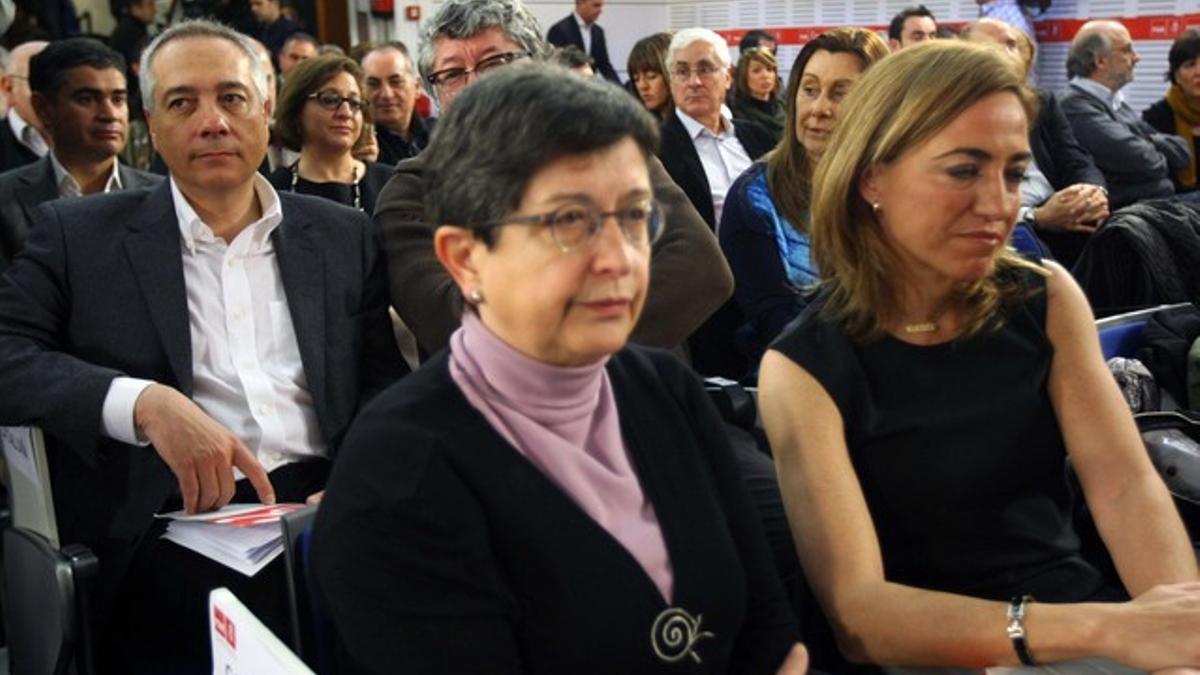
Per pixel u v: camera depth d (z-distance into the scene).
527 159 1.19
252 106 2.24
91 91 3.21
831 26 7.64
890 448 1.72
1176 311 2.56
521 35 2.54
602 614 1.29
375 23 8.47
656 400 1.46
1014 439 1.73
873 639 1.58
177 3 8.47
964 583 1.72
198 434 1.96
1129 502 1.71
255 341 2.29
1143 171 5.19
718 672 1.40
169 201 2.25
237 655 1.39
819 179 1.78
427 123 5.38
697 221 2.40
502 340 1.30
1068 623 1.48
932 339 1.76
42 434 2.13
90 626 2.00
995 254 1.68
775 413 1.74
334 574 1.27
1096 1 6.57
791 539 1.89
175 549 2.11
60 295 2.17
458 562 1.25
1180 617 1.44
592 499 1.32
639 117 1.24
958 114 1.62
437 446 1.26
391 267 2.35
